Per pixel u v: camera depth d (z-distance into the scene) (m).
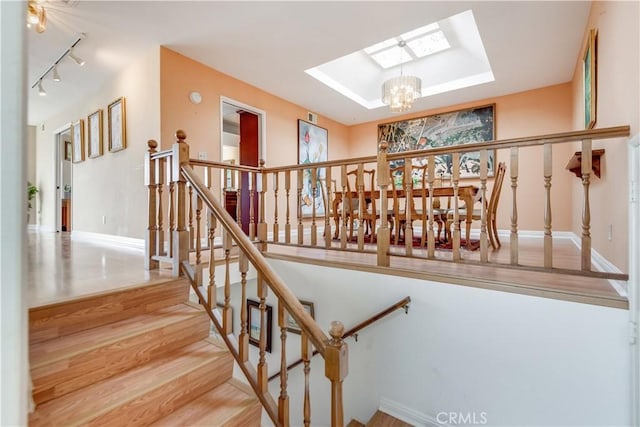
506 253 3.20
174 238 2.27
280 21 3.05
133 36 3.27
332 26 3.14
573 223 4.32
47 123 6.16
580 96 3.71
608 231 2.25
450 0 2.76
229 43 3.44
